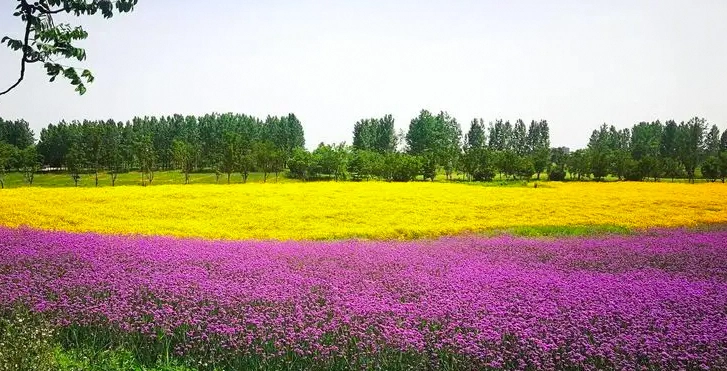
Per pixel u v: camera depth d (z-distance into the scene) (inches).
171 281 425.7
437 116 5246.1
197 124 5841.5
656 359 299.1
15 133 5413.4
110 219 980.6
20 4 161.2
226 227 944.9
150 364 316.8
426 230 929.5
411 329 332.8
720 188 1866.4
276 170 3671.3
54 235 665.0
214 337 333.4
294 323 346.9
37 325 339.9
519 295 421.7
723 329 338.3
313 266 525.3
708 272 550.6
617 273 537.0
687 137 5103.3
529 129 5876.0
